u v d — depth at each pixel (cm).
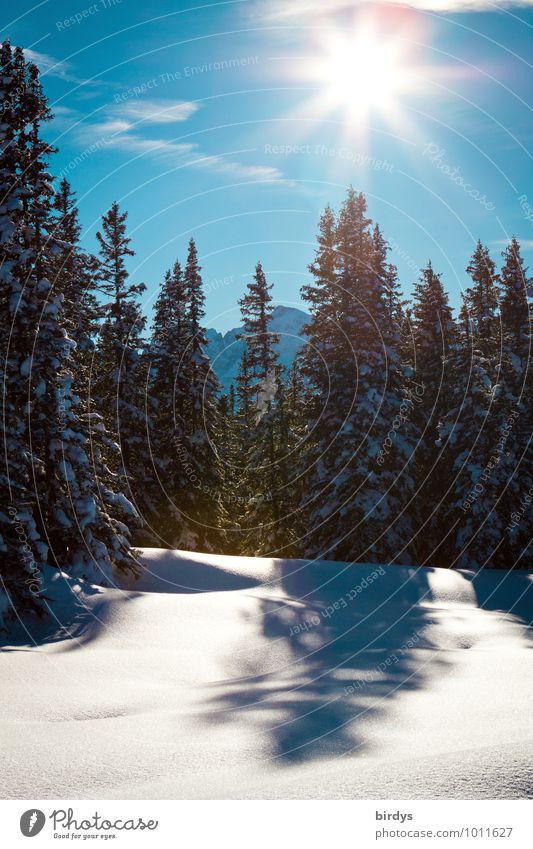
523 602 2266
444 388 3562
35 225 1953
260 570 2352
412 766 456
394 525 3059
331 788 437
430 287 3712
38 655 1268
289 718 738
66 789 503
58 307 1942
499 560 3089
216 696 989
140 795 477
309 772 492
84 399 2334
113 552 2045
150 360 3641
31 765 563
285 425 3459
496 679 979
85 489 1978
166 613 1689
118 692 1017
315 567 2459
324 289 3506
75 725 761
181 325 3678
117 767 555
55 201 1998
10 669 1119
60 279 2116
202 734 680
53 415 1956
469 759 454
